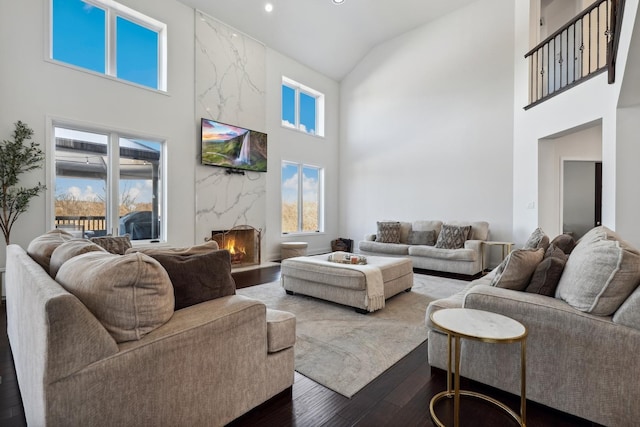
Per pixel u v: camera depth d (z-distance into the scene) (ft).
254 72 19.56
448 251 16.56
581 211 17.92
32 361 3.91
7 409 5.47
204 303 5.27
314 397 5.89
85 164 13.70
